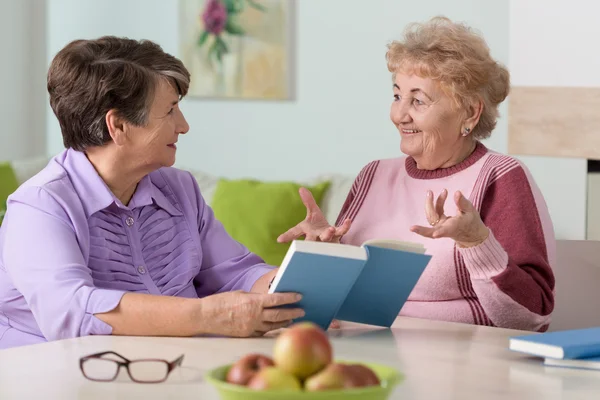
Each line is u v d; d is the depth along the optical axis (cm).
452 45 251
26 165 534
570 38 390
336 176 490
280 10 543
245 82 560
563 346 167
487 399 147
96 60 221
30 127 643
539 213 248
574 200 395
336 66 527
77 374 162
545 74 398
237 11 559
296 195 484
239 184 503
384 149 511
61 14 632
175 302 194
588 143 387
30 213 214
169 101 227
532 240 242
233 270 249
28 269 207
